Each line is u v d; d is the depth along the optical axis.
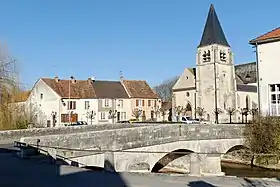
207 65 66.44
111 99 68.56
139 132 23.73
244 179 11.99
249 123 30.31
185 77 71.75
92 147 20.56
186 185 10.87
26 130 31.20
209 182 11.38
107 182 11.22
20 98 39.12
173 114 69.44
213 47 65.81
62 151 18.84
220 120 62.97
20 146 18.08
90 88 68.12
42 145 17.61
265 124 28.31
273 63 30.06
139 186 10.66
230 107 65.50
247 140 29.70
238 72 79.94
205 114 65.50
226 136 29.30
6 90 37.50
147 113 73.56
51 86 64.50
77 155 19.67
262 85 30.61
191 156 13.10
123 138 22.58
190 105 70.00
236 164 30.20
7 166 14.60
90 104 66.12
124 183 11.08
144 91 74.75
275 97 30.00
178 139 26.58
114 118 67.12
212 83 65.50
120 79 74.50
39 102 65.25
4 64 37.88
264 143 28.17
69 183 11.06
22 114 37.75
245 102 69.44
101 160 21.00
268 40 30.14
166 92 108.12
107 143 21.48
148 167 24.20
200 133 28.05
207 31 67.81
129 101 71.12
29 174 12.63
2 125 35.12
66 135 19.25
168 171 29.00
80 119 64.88
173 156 28.36
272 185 11.05
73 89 66.25
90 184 10.91
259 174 25.25
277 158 27.25
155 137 24.88
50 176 12.23
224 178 12.15
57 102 63.03
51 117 63.00
